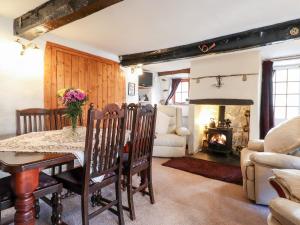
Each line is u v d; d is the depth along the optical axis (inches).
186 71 213.8
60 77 127.0
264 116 165.0
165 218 75.0
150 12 90.7
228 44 118.0
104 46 145.8
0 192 52.7
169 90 240.5
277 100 180.1
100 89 155.4
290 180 49.2
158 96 238.1
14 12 95.1
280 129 87.1
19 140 70.4
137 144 74.7
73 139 71.8
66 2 76.4
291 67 172.6
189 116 177.2
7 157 51.8
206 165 139.4
